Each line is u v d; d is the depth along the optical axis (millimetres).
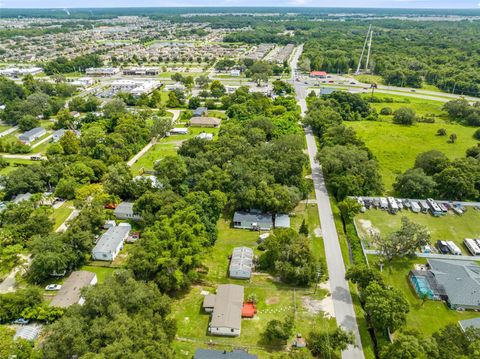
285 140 115188
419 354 47844
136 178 100062
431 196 101875
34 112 165250
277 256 73500
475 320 60094
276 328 56500
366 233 86438
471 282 67625
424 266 74812
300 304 65938
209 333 59875
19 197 97500
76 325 50719
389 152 134375
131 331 50656
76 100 178500
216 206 86438
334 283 71062
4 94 185750
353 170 102500
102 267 75375
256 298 66438
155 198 86562
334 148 110625
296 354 51719
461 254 79250
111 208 94812
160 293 61438
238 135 126562
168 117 172125
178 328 60562
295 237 75688
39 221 82000
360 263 70062
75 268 74500
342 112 171625
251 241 83750
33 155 129000
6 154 129875
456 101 175875
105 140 124625
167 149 135125
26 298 61375
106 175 101562
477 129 153625
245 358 52844
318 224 90125
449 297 65125
